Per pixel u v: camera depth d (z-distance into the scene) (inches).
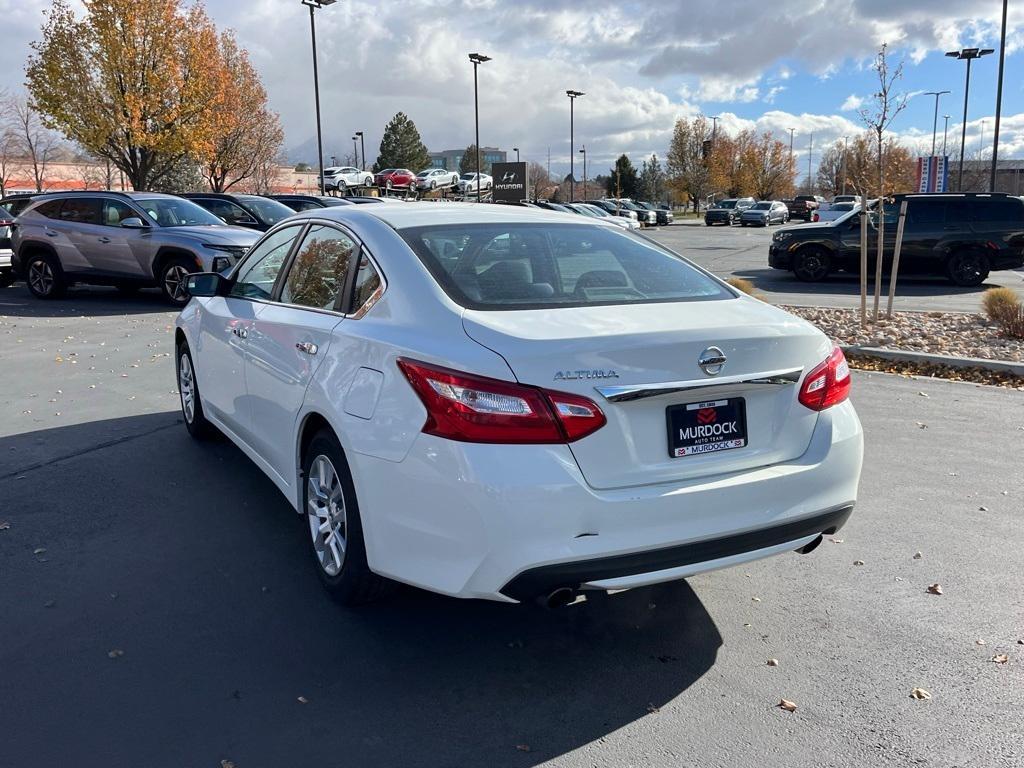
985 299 455.8
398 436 119.3
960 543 173.6
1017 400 292.0
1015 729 113.2
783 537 125.6
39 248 553.0
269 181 2017.7
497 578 111.6
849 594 152.0
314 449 146.8
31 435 241.9
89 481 203.6
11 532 173.3
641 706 118.3
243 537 172.4
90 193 550.9
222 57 1535.4
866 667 128.5
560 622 141.7
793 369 126.6
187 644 131.9
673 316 126.5
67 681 121.5
